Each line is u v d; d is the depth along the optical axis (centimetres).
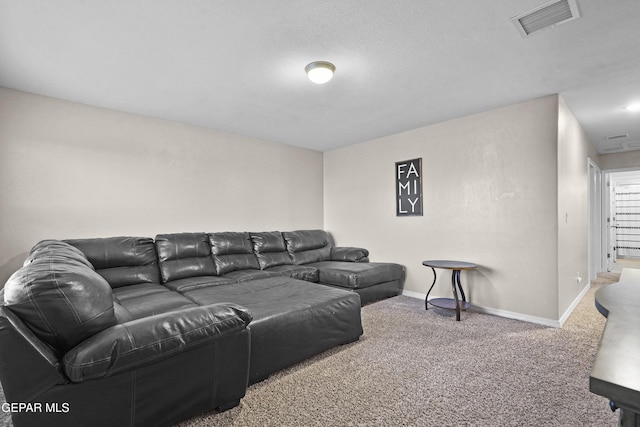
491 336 271
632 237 834
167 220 364
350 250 457
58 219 294
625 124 388
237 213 429
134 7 172
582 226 402
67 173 300
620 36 202
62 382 121
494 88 283
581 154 398
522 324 301
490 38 204
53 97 294
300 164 511
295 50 218
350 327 254
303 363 224
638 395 49
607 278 523
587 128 405
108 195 323
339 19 184
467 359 227
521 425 155
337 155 523
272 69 246
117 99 303
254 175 449
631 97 304
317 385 195
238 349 170
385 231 449
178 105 320
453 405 172
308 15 180
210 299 246
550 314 297
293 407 172
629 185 840
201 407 157
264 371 199
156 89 281
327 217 540
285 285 296
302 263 436
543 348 245
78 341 129
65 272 130
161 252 324
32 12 175
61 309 123
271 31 196
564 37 203
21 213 276
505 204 327
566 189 321
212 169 404
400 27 192
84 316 128
